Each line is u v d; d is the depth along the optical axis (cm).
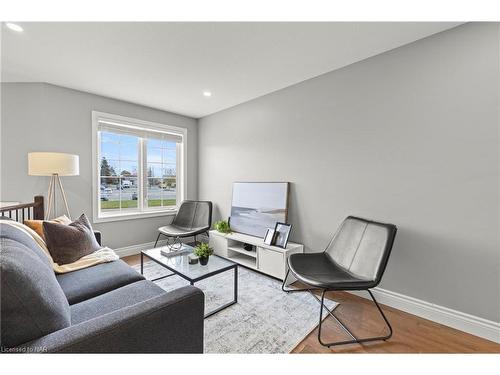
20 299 80
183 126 412
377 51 210
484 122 167
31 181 282
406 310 201
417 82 194
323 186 258
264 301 217
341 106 241
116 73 253
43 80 271
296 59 224
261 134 323
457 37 176
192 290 116
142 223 366
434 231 188
